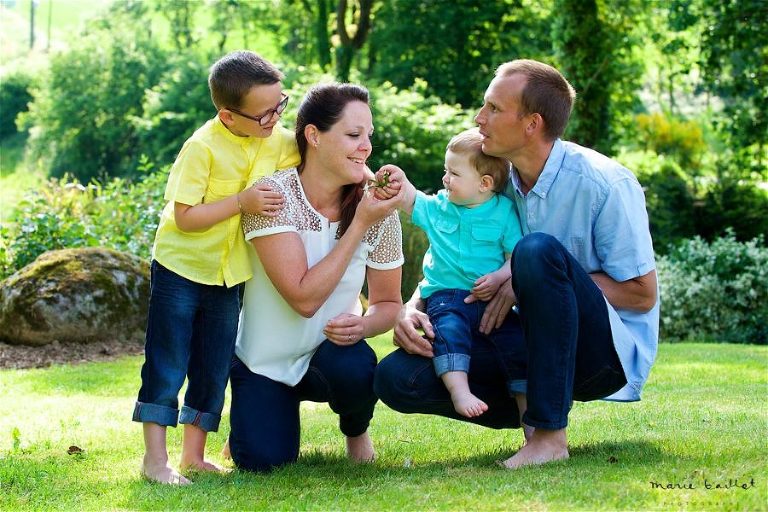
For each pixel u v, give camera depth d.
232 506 3.14
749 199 15.52
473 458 3.77
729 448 3.58
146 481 3.56
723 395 5.48
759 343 10.80
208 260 3.67
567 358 3.36
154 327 3.67
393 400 3.63
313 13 30.06
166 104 29.06
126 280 8.48
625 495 2.92
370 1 26.69
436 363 3.56
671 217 15.39
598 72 15.21
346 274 3.78
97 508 3.23
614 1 15.33
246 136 3.71
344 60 26.33
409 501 3.04
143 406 3.62
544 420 3.38
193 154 3.64
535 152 3.61
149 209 10.28
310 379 3.80
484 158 3.73
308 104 3.67
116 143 34.62
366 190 3.67
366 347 3.82
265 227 3.60
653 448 3.66
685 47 16.19
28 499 3.40
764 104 15.48
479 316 3.70
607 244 3.60
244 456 3.72
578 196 3.61
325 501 3.14
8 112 43.62
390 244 3.86
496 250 3.78
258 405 3.74
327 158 3.64
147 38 35.97
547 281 3.31
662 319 11.17
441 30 26.59
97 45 35.28
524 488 3.06
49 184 11.05
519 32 24.08
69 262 8.41
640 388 3.61
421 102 19.70
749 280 11.00
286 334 3.74
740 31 15.11
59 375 6.87
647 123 20.56
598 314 3.47
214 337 3.78
